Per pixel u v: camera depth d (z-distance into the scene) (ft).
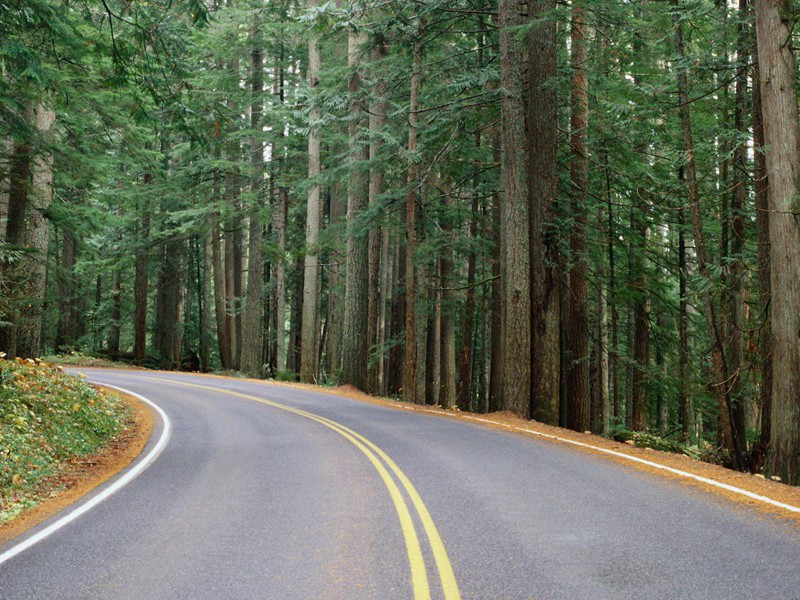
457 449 38.68
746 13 54.65
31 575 17.93
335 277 121.49
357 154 85.87
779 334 40.52
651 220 78.33
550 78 58.90
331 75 84.07
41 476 32.99
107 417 52.03
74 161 62.85
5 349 62.49
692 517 22.82
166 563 18.70
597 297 78.84
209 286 135.95
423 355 88.07
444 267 96.68
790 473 39.42
